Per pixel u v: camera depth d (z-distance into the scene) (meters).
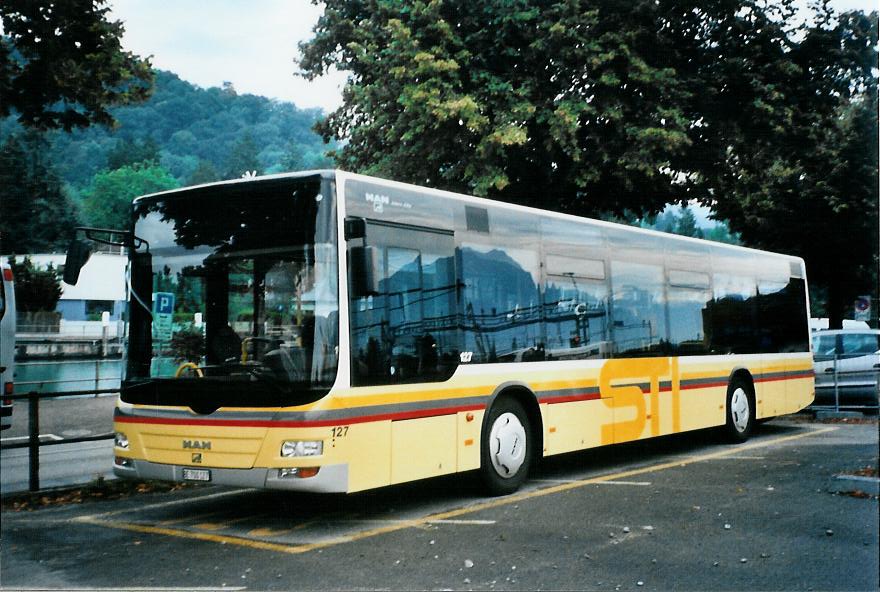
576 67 19.73
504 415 9.84
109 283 62.16
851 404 19.86
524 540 7.46
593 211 23.86
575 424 10.88
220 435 7.85
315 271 7.87
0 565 6.79
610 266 11.95
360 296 8.08
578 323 11.15
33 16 16.94
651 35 20.48
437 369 8.90
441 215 9.23
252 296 8.08
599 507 8.90
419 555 6.99
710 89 20.45
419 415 8.60
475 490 10.11
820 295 43.91
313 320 7.79
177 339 8.34
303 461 7.55
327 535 7.81
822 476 10.66
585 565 6.61
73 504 9.54
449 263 9.24
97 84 17.92
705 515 8.39
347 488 7.75
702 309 14.07
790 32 21.89
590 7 20.06
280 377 7.73
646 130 19.25
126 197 115.31
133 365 8.55
